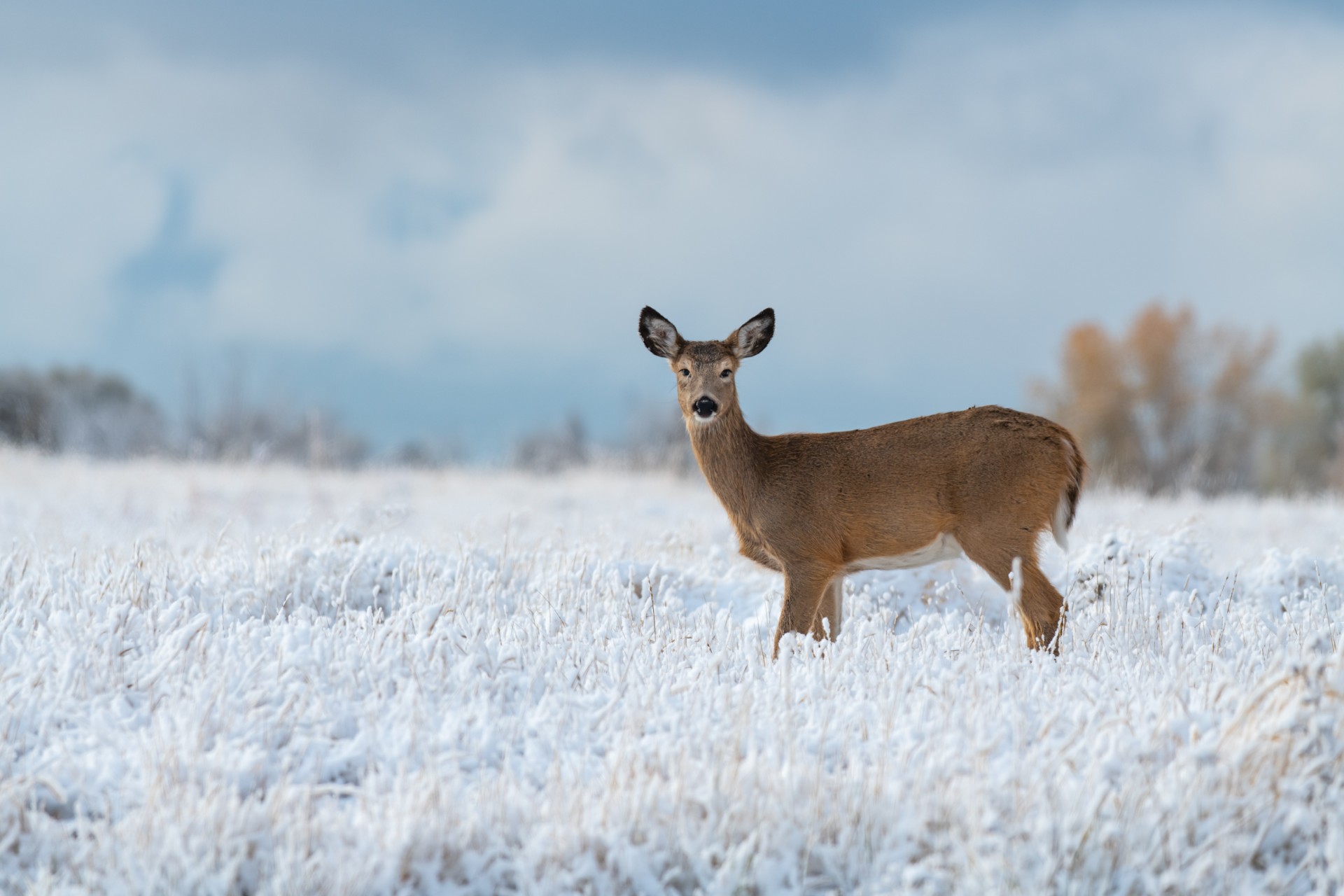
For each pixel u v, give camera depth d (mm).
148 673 16188
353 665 16812
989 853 12102
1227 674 14812
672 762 13664
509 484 63125
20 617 18875
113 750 14242
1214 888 11836
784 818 12875
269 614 21875
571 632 19953
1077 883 11648
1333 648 17406
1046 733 14133
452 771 13750
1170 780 12961
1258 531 44281
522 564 26375
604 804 12828
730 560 30906
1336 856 11688
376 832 12391
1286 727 13141
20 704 14906
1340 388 132375
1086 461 22375
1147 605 21922
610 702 15398
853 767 13555
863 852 12547
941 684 15875
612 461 75875
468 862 12336
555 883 12023
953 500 21938
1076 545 31031
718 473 23438
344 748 14570
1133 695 15523
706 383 23219
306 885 11688
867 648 18750
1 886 11961
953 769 13188
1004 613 24766
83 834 12352
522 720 15570
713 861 12523
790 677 16703
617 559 27719
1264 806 12609
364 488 56031
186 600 20125
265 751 14078
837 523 22422
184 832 12297
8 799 12844
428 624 19172
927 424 22391
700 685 16375
